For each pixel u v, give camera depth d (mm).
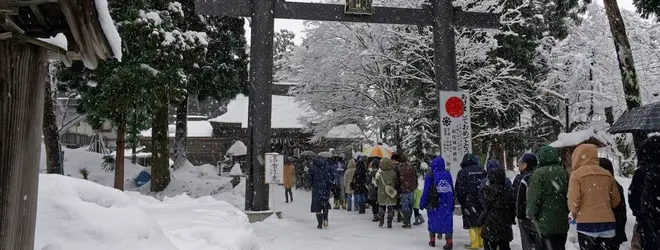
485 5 18297
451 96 12102
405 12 12453
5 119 2121
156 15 13422
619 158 20500
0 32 2143
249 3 11641
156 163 18219
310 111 24109
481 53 18016
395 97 19391
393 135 20469
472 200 7484
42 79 2307
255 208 11180
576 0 12258
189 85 18516
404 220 10148
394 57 18938
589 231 4945
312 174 10359
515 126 19953
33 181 2221
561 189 5320
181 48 14055
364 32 18938
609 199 5039
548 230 5293
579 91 19641
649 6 9461
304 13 11906
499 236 6188
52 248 3150
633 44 19562
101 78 13383
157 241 3906
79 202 3715
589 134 7883
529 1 18672
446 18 12516
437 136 18828
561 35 20406
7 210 2086
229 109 35594
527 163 6492
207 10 11375
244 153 28281
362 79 19906
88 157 20141
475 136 18719
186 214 6277
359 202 13109
